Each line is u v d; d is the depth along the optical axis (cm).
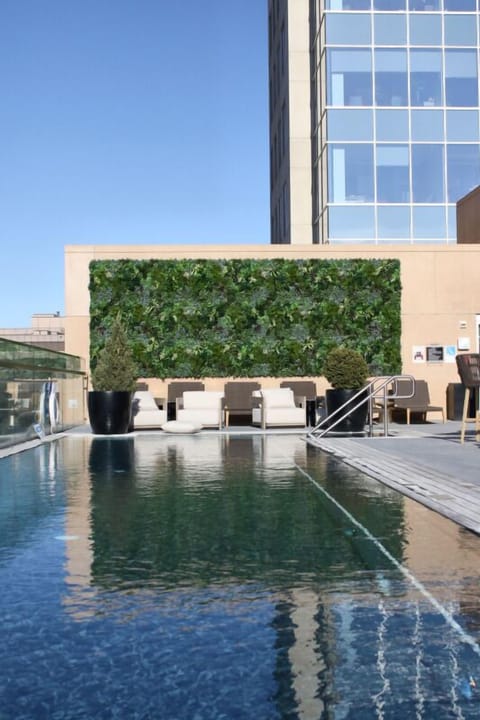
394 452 1005
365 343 1734
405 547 468
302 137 2642
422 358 1748
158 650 295
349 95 2255
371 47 2262
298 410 1498
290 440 1296
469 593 370
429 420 1744
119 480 778
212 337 1714
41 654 291
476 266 1766
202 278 1714
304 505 617
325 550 461
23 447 1147
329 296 1734
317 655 288
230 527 531
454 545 473
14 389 1168
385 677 269
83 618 334
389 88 2258
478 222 1914
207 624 325
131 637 309
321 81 2323
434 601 357
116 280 1705
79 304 1712
